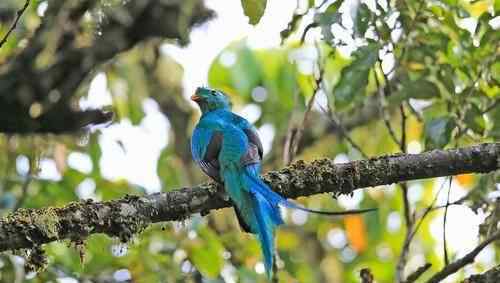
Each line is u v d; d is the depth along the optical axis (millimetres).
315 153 16594
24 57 12273
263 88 17078
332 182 9102
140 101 14883
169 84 16234
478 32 11336
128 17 12508
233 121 10062
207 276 12852
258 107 17125
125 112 14906
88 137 13500
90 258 12711
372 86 15531
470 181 14781
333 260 18219
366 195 17422
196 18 13055
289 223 18062
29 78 12273
